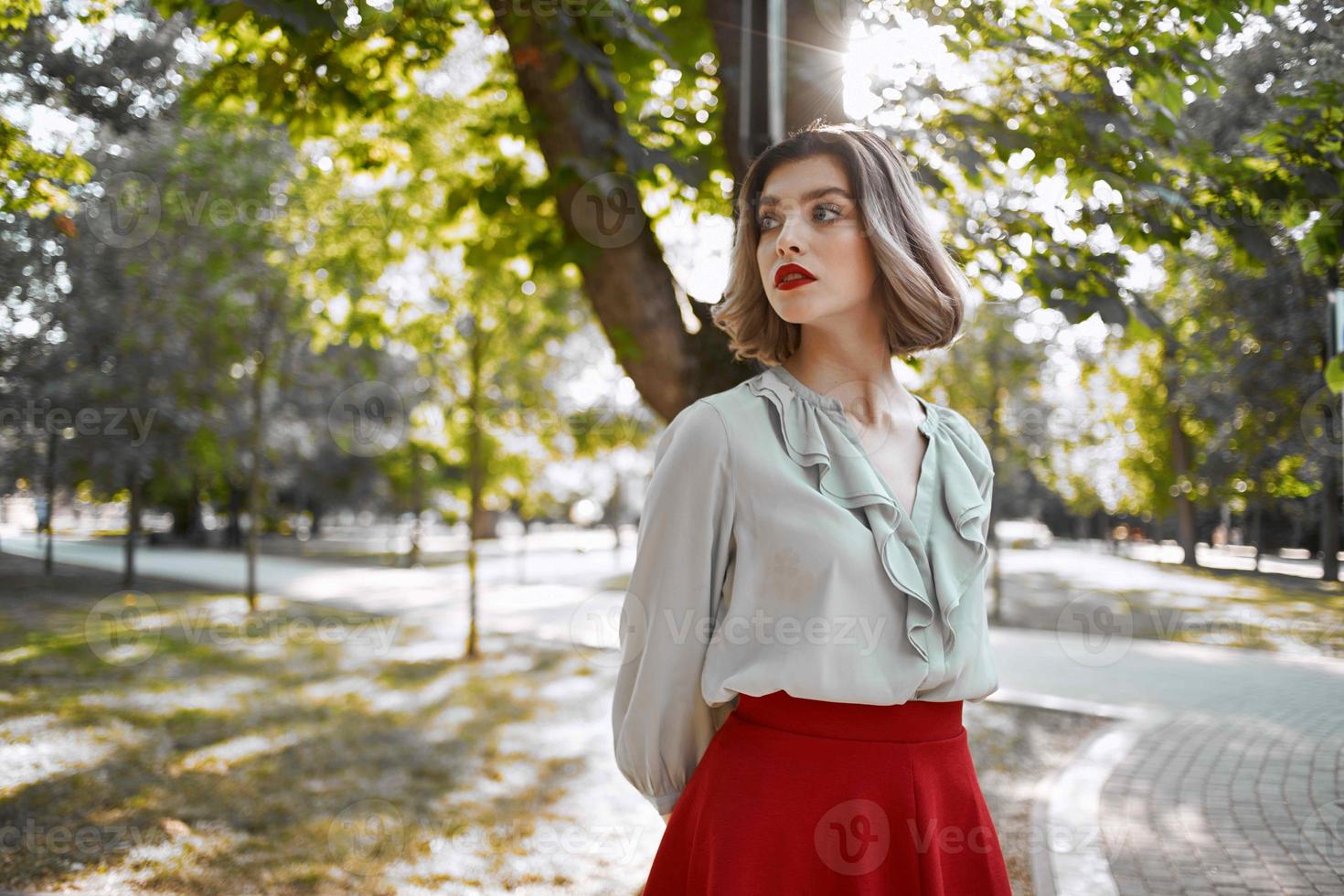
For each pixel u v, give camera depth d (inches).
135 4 165.0
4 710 244.2
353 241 330.0
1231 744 189.8
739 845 46.4
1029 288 127.6
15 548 419.2
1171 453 213.8
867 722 47.1
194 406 465.1
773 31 107.6
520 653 391.9
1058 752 221.1
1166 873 136.3
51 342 312.0
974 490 51.5
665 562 48.8
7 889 132.6
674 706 50.2
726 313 55.9
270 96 136.0
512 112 183.3
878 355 53.1
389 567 937.5
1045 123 121.6
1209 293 153.9
